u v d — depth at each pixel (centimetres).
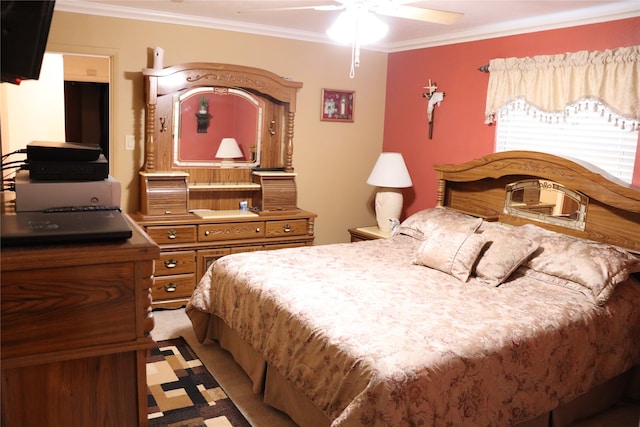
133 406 128
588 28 364
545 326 254
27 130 516
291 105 483
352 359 220
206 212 471
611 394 306
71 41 409
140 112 444
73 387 122
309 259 355
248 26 464
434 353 217
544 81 387
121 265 120
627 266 297
